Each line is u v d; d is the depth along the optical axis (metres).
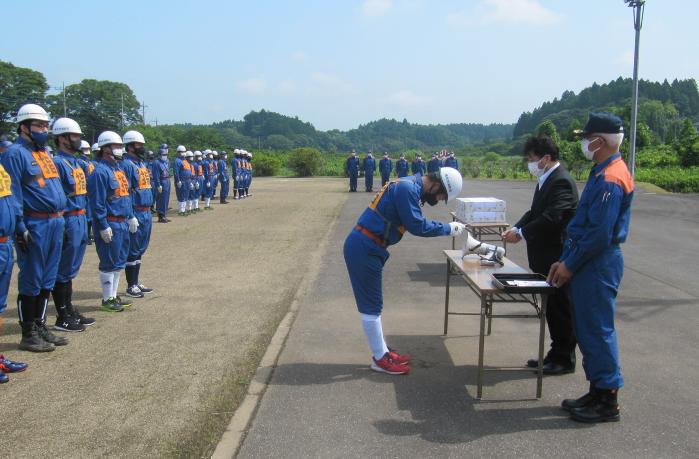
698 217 16.16
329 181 39.47
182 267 9.43
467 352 5.38
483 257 5.16
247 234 13.31
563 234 4.83
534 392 4.45
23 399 4.32
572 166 36.38
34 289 5.41
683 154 37.34
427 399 4.31
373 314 4.78
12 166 5.20
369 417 4.00
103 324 6.27
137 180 7.45
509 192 25.95
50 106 55.50
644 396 4.35
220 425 3.88
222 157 22.14
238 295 7.54
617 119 3.91
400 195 4.68
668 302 7.09
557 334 4.83
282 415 4.02
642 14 23.97
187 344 5.58
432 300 7.29
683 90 148.88
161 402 4.25
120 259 6.85
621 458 3.45
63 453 3.52
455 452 3.51
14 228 4.93
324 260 9.95
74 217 6.04
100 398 4.33
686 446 3.60
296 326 6.14
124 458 3.45
